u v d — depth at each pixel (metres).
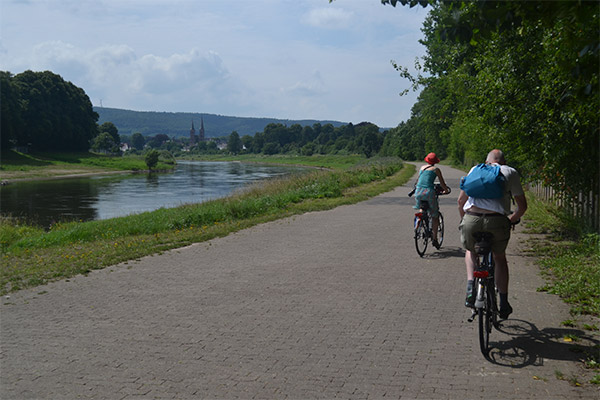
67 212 31.16
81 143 121.00
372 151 148.50
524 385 4.02
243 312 5.97
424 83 27.81
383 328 5.33
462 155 60.66
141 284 7.42
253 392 3.95
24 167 85.25
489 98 10.83
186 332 5.30
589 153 9.61
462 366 4.37
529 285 6.96
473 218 4.96
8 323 5.68
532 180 11.97
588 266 7.60
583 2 3.45
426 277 7.60
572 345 4.80
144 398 3.88
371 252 9.68
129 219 17.30
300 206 17.72
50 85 113.25
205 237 11.51
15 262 10.08
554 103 9.45
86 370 4.39
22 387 4.08
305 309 6.05
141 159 119.94
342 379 4.15
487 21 3.92
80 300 6.61
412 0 4.57
